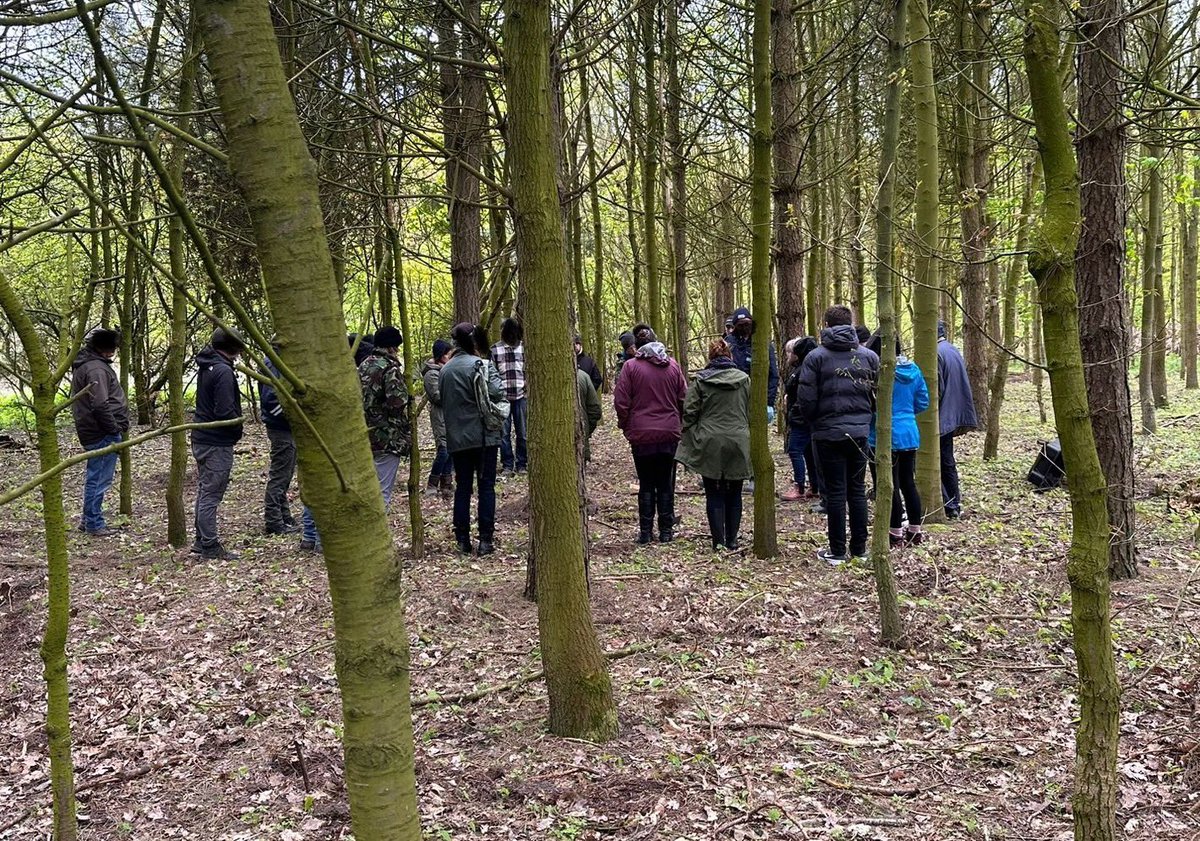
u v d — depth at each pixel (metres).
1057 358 2.40
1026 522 7.79
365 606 1.70
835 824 3.54
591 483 10.55
